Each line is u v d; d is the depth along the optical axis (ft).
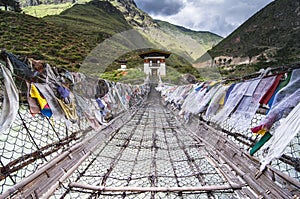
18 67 10.42
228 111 15.19
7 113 9.33
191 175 14.14
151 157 17.69
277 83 11.63
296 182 10.01
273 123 10.07
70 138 18.43
